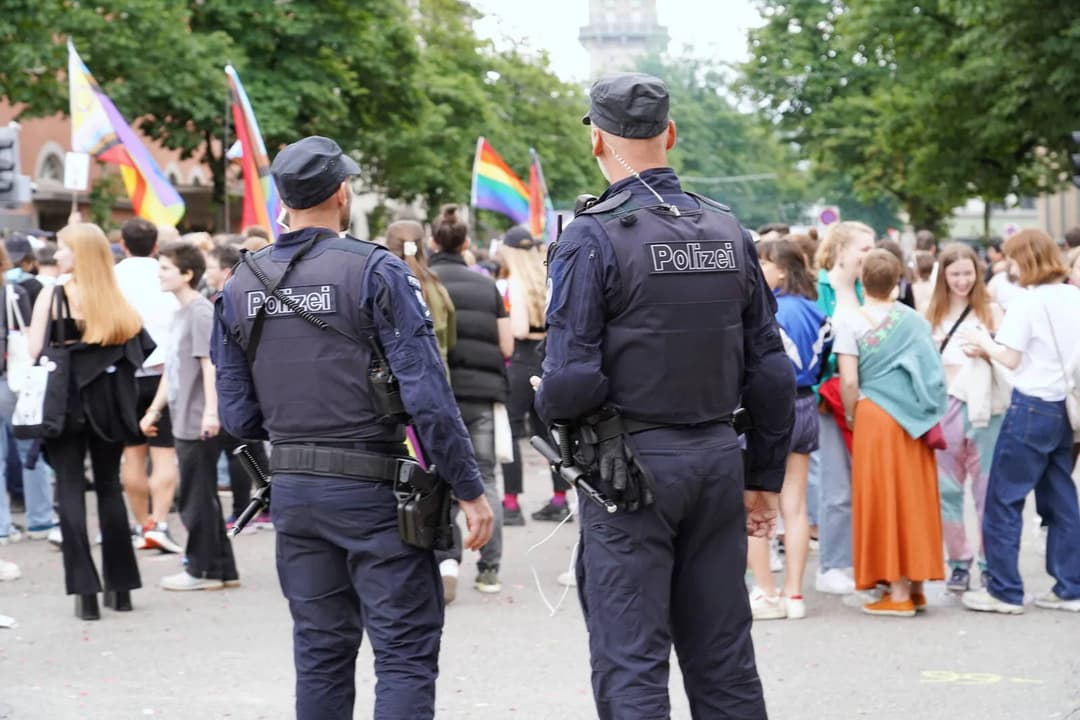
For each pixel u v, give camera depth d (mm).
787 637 7277
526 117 46031
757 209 83812
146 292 10016
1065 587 7879
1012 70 25906
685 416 4160
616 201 4168
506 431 8570
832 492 8406
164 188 14102
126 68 24469
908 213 40750
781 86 39500
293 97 27891
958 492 8359
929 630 7395
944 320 8789
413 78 31891
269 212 11172
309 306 4402
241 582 8883
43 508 10672
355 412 4395
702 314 4156
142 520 10219
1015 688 6242
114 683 6508
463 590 8648
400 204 39469
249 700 6219
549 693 6277
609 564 4148
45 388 7441
